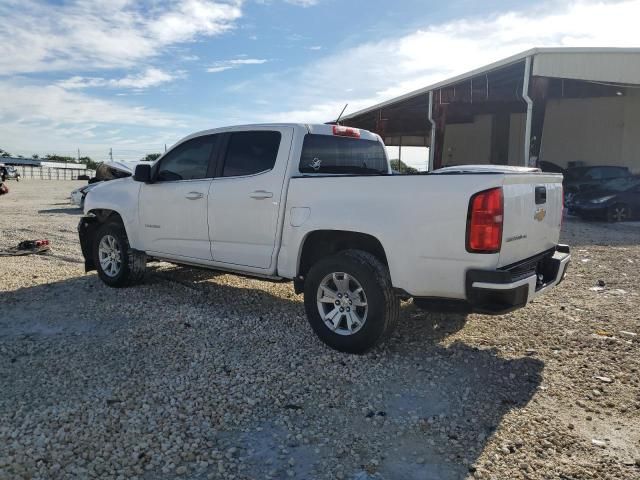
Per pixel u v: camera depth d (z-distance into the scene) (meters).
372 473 2.88
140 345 4.73
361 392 3.84
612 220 15.14
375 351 4.59
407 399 3.74
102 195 6.93
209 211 5.61
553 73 16.64
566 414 3.54
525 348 4.73
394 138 42.38
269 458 3.01
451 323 5.40
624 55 16.53
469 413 3.54
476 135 28.58
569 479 2.84
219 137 5.72
